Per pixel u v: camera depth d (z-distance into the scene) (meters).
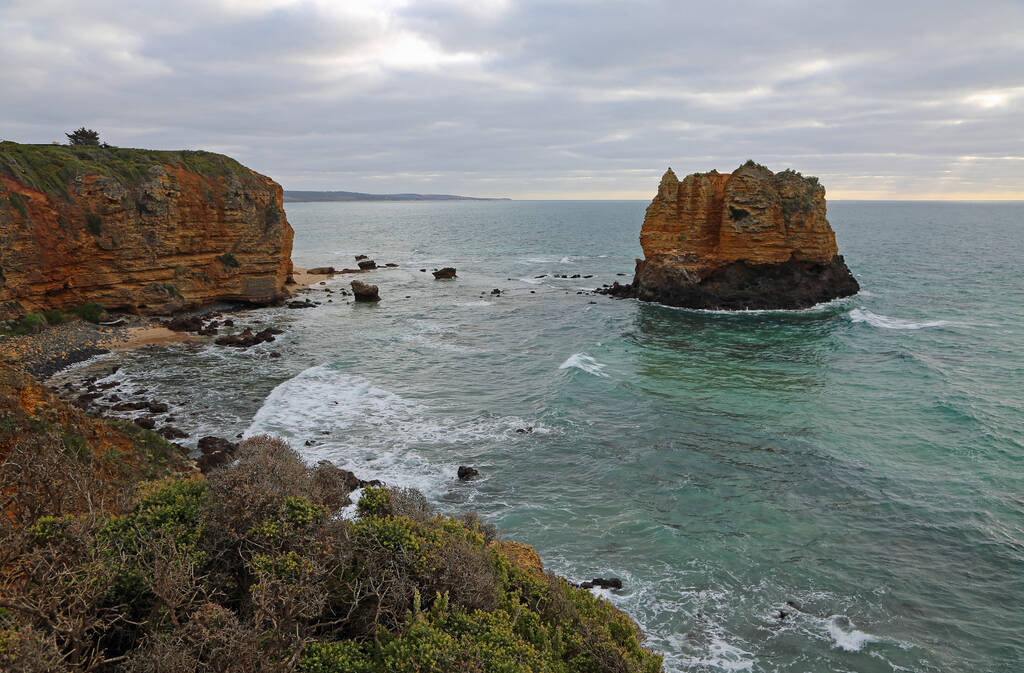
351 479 27.05
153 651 9.26
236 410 35.81
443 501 26.64
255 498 13.23
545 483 28.34
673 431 33.72
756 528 24.73
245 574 12.19
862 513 25.69
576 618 15.03
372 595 11.72
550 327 59.91
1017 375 42.22
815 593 20.98
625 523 25.08
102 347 48.06
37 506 12.71
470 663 10.30
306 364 45.91
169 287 59.25
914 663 18.03
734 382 42.00
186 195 60.44
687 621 19.66
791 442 32.16
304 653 10.21
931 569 22.17
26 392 18.25
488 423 35.03
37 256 49.22
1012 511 25.42
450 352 50.28
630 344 52.78
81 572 10.18
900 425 34.03
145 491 14.58
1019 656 18.22
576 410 36.88
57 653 8.38
